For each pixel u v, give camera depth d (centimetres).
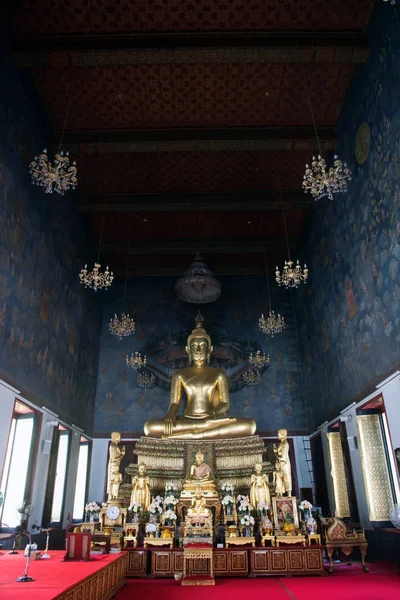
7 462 763
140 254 1299
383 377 695
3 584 335
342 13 728
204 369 1075
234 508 721
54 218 903
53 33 741
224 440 888
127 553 617
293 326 1276
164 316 1295
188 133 916
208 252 1269
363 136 769
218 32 748
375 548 733
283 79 827
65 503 930
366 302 764
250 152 973
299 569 642
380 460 785
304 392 1188
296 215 1158
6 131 686
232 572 641
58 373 911
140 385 1218
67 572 395
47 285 854
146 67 798
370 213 740
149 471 855
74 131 912
